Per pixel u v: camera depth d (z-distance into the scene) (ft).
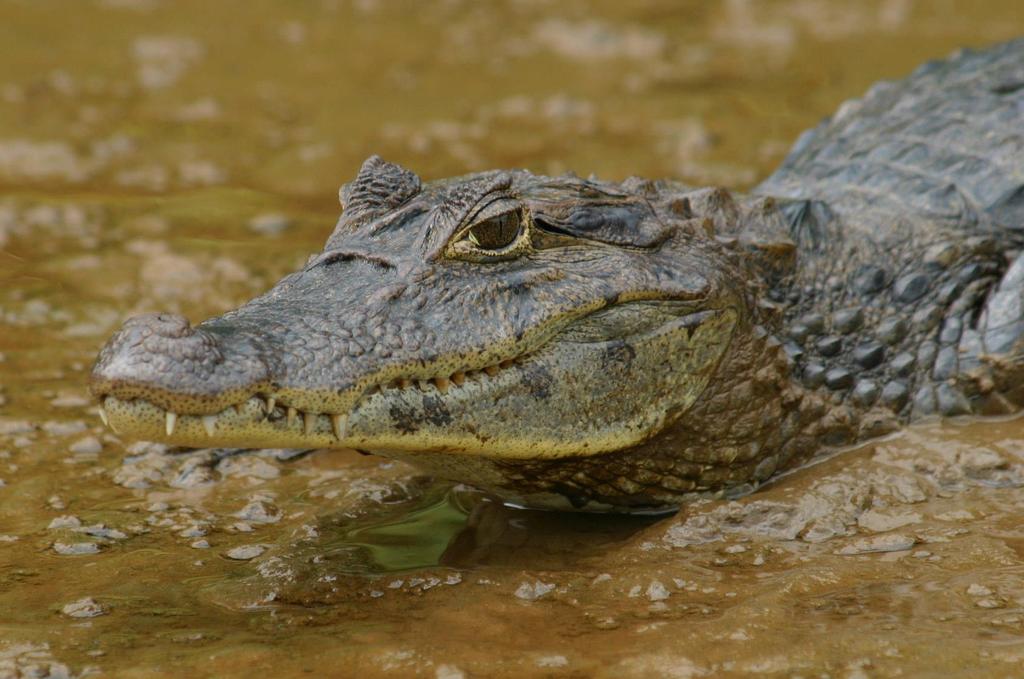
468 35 127.95
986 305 55.31
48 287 75.36
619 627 40.27
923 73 73.72
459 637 39.96
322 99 109.91
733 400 49.60
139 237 82.58
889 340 54.44
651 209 49.96
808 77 112.47
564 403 45.60
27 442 57.26
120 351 38.81
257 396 40.22
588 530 48.98
